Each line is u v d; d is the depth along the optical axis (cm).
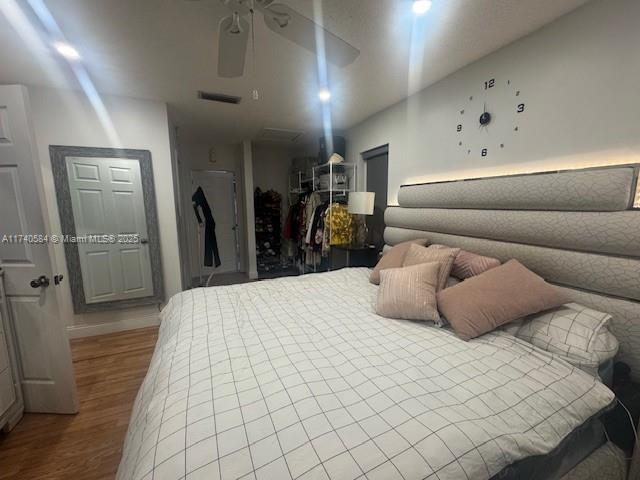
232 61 162
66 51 195
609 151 147
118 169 286
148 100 290
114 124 281
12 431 167
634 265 128
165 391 100
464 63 216
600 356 114
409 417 85
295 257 560
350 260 346
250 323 154
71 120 267
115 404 190
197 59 207
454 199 223
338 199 404
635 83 136
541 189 166
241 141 482
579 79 156
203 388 98
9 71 225
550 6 153
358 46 191
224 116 342
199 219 477
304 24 135
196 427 80
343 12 157
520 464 87
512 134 191
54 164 264
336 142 400
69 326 285
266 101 292
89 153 274
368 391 97
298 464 69
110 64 214
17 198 165
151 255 307
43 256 168
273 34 175
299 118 350
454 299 150
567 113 162
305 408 88
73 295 282
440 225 235
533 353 123
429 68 224
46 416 178
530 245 175
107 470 143
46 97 259
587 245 146
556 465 99
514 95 188
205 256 486
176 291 326
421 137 268
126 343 276
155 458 72
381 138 325
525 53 180
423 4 152
